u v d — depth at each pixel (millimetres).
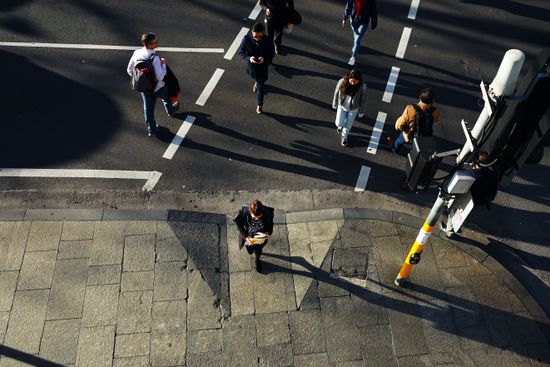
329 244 6648
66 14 9594
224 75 8742
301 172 7508
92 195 7078
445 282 6348
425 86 8734
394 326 5949
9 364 5504
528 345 5883
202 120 8078
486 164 4117
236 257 6488
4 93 8281
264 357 5672
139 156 7578
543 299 6348
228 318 5938
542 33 9711
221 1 10031
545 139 3756
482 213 7148
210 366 5590
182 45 9172
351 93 6793
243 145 7793
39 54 8875
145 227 6703
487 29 9727
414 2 10180
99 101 8258
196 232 6707
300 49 9234
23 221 6691
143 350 5664
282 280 6277
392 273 6410
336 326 5922
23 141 7680
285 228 6816
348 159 7699
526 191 7426
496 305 6180
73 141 7711
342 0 10203
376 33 9555
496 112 3641
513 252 6762
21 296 6020
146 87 6754
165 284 6180
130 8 9797
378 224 6871
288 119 8156
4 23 9344
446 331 5941
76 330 5770
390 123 8195
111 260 6367
